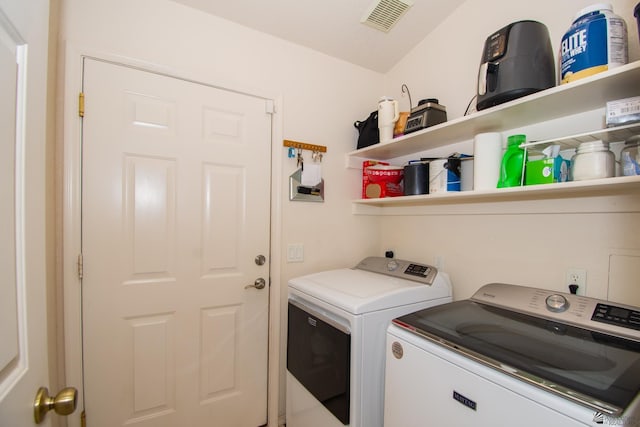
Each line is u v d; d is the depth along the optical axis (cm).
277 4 155
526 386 71
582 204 119
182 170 151
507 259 144
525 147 118
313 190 189
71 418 128
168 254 149
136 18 141
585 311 100
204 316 158
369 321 123
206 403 158
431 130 146
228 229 164
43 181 62
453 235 169
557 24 127
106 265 136
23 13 53
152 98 145
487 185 128
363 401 121
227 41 163
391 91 213
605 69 92
